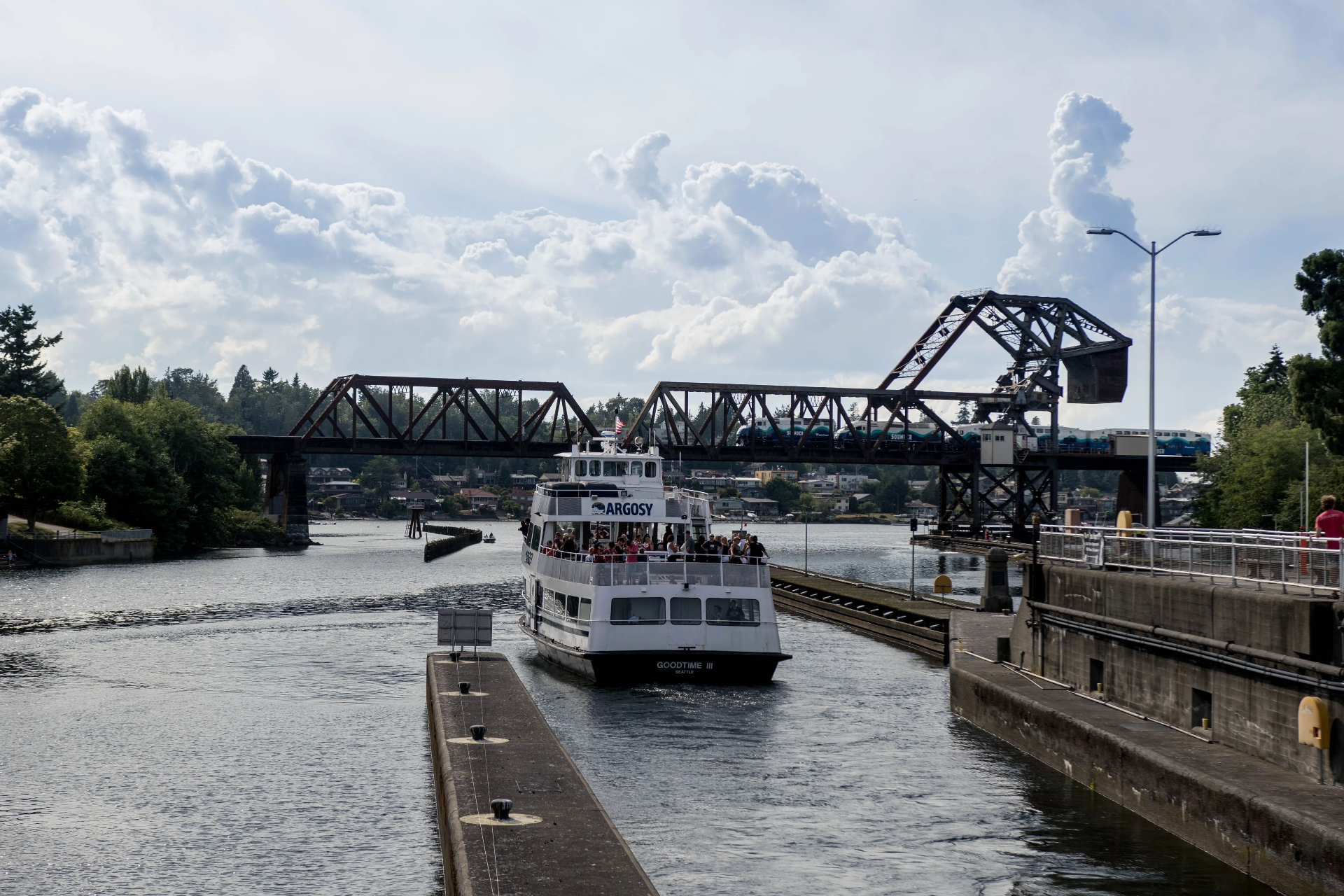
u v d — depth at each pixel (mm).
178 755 37625
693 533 57562
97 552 129625
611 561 49062
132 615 76250
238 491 183500
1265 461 110750
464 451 154375
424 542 197250
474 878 20609
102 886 26078
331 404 156125
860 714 43969
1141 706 33562
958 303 152000
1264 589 28562
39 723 42281
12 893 25609
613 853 22031
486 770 28125
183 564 127562
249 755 37656
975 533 157750
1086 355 142250
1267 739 27266
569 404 156625
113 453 145875
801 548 193125
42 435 125625
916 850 28281
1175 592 31391
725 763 36469
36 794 33031
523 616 62375
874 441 157000
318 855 28125
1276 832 23188
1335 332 84812
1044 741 35344
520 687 39781
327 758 37375
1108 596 35594
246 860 27703
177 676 52438
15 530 127875
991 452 146375
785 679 51625
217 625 71000
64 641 63469
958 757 37031
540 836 23016
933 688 50000
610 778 34719
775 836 29391
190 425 165000
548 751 30172
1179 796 27031
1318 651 25078
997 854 27812
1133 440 150375
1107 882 25609
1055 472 149125
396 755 37906
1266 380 163125
